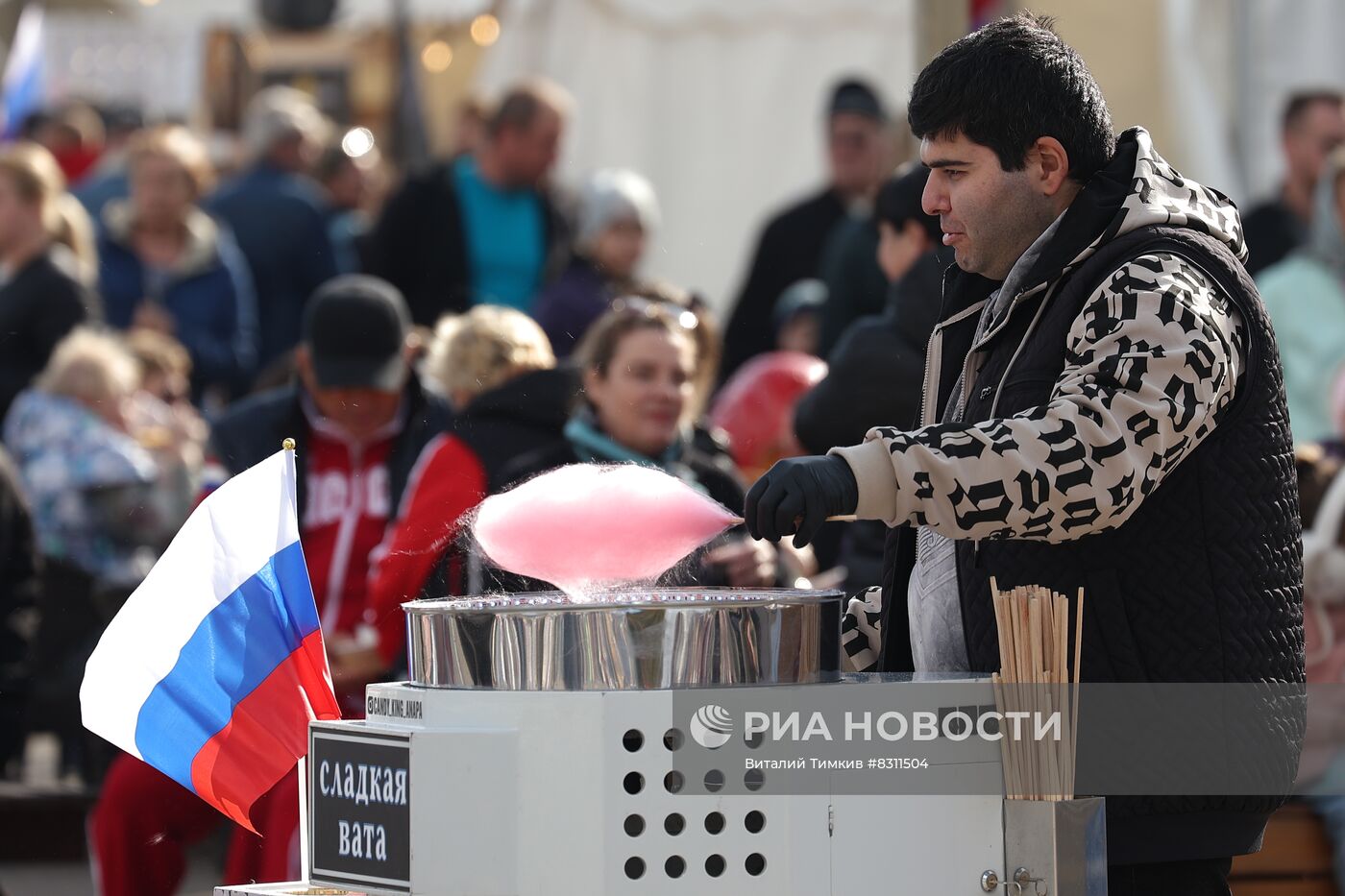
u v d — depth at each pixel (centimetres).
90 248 2162
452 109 3225
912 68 2455
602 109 2800
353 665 1232
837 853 654
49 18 3105
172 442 1831
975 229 733
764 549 1177
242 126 3247
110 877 1259
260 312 2352
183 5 3097
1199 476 697
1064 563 705
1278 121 2542
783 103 2778
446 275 2131
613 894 623
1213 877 726
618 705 625
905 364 1194
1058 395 669
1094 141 724
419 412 1351
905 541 793
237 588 770
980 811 676
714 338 1355
